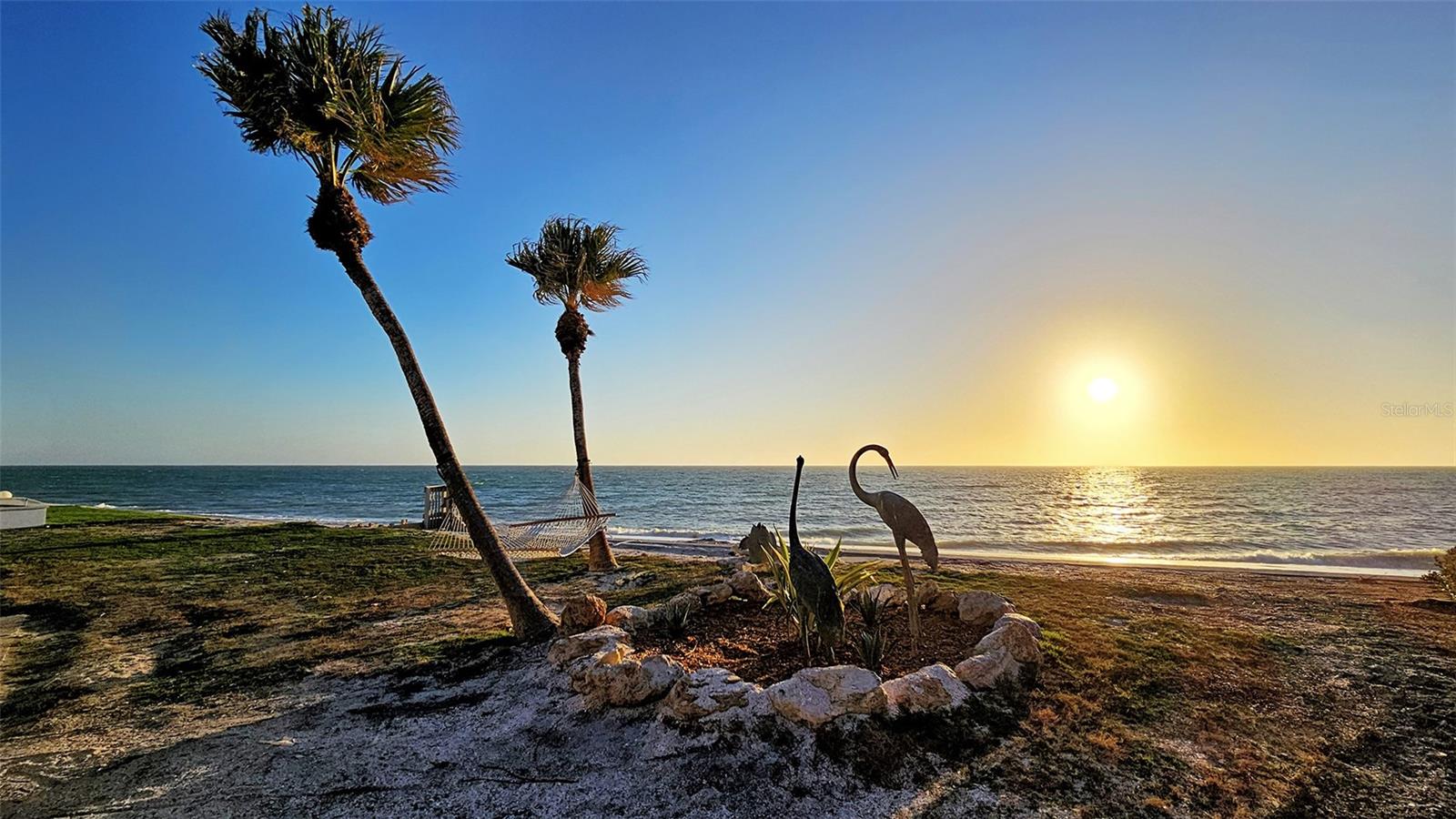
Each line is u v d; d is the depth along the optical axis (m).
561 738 3.82
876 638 4.54
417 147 5.92
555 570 10.26
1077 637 5.52
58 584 9.02
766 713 3.72
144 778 3.49
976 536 21.05
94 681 5.07
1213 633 5.71
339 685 4.89
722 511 35.19
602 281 10.21
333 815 3.09
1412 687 4.41
